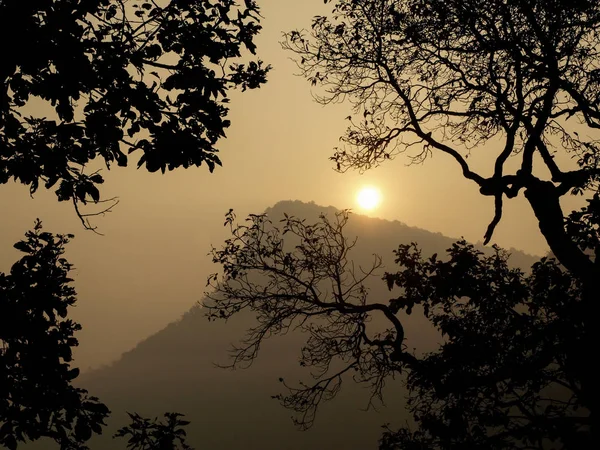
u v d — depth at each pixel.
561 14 10.80
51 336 9.16
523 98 11.18
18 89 7.75
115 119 8.02
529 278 10.55
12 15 7.27
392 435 10.67
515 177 10.83
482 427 9.76
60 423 9.26
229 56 8.76
